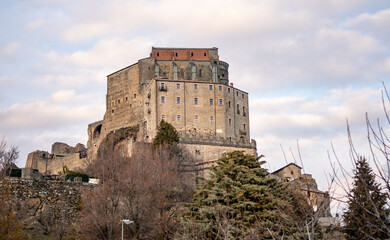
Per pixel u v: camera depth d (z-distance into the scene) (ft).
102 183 223.92
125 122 498.28
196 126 443.73
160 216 206.28
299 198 90.68
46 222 193.06
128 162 275.18
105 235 188.34
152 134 439.22
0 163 203.31
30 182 205.57
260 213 161.79
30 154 499.51
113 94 520.01
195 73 502.38
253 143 442.91
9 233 138.82
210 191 184.24
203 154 411.75
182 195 237.66
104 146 426.10
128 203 200.75
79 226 194.29
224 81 524.93
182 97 447.83
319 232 98.68
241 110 473.67
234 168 196.95
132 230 192.54
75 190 214.90
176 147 396.78
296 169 343.26
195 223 146.61
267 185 189.47
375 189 69.15
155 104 440.86
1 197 163.84
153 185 220.43
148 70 499.51
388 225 74.02
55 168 484.74
